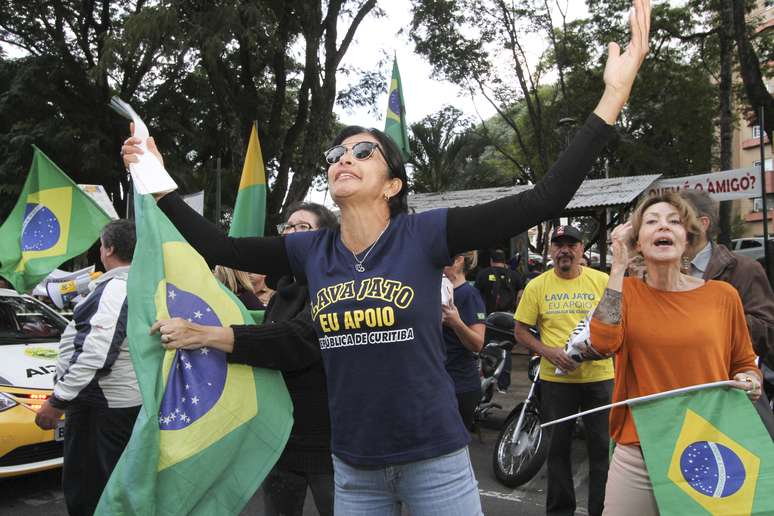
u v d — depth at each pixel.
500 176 34.16
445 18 20.84
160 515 2.01
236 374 2.23
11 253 5.69
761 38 18.30
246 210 3.92
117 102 2.46
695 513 2.35
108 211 7.91
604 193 12.11
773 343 2.92
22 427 4.55
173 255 2.24
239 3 12.99
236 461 2.22
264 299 3.93
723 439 2.40
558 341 4.19
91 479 3.18
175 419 2.07
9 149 18.39
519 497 4.97
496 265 10.58
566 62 22.66
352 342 1.94
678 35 19.45
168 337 2.05
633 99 23.44
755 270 3.06
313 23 15.87
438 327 1.97
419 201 16.08
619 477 2.62
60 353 3.33
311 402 2.79
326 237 2.16
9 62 19.48
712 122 24.72
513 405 7.98
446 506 1.93
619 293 2.52
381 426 1.92
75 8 19.66
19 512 4.59
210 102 20.05
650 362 2.56
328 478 2.83
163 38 12.86
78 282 6.09
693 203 3.04
